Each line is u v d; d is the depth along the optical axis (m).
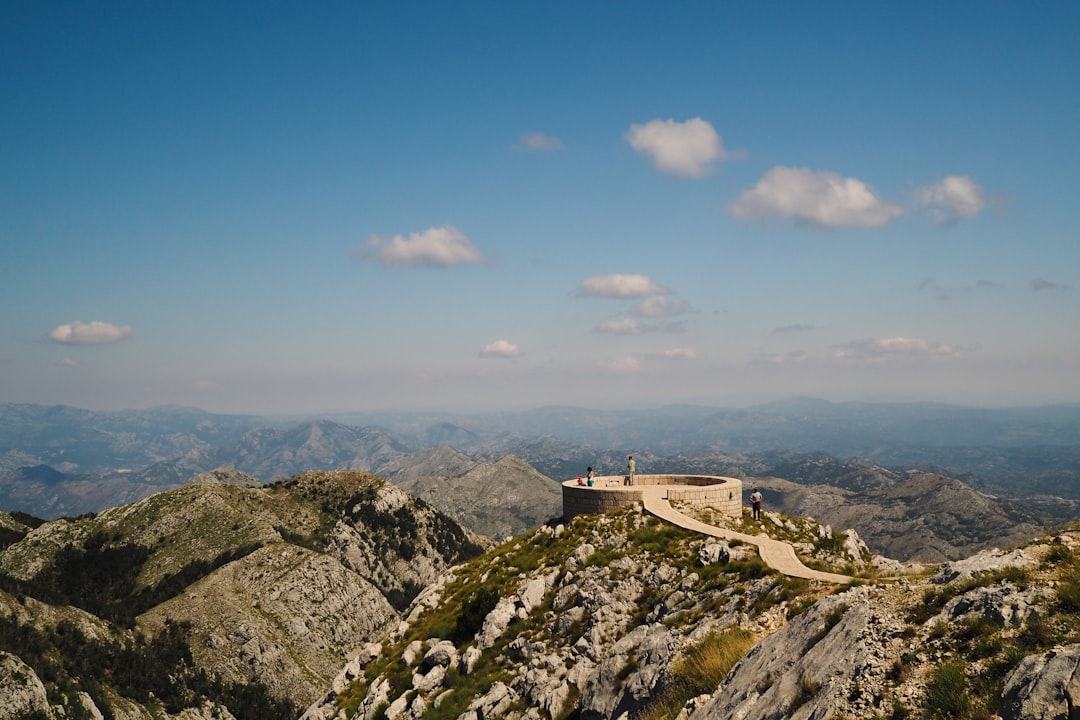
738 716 15.86
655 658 23.55
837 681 14.02
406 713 36.41
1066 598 13.16
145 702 152.50
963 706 11.66
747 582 30.02
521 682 33.62
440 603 50.84
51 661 146.50
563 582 42.41
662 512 47.16
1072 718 10.17
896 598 16.64
